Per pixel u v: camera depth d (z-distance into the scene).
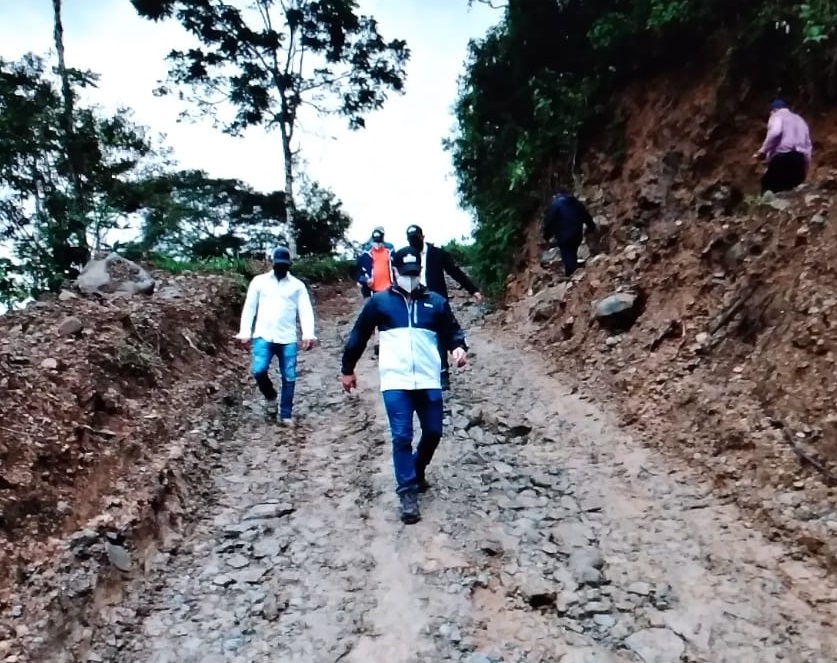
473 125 14.16
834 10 7.64
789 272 5.84
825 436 4.52
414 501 4.77
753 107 9.35
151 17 18.48
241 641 3.60
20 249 12.43
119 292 8.43
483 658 3.38
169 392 6.54
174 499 4.92
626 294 7.85
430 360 4.90
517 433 6.29
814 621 3.51
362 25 20.08
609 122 11.82
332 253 26.14
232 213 24.95
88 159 15.29
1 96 14.01
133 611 3.81
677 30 10.37
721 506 4.64
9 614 3.38
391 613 3.79
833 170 7.55
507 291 13.16
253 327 7.01
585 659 3.36
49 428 4.66
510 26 12.94
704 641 3.44
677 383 6.16
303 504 5.13
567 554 4.27
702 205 9.32
